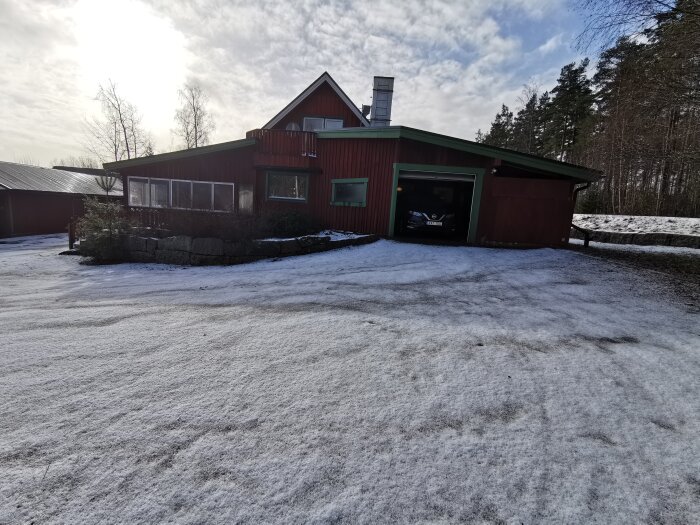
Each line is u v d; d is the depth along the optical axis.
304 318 4.32
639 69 10.48
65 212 21.16
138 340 3.65
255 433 2.18
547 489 1.79
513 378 2.88
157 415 2.36
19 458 1.96
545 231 10.45
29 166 22.83
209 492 1.75
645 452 2.06
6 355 3.28
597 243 12.60
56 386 2.72
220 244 8.69
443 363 3.12
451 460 1.98
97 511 1.64
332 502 1.70
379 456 2.00
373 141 11.09
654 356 3.30
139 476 1.84
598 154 24.09
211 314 4.55
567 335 3.81
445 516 1.64
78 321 4.32
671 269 7.38
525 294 5.51
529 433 2.22
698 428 2.29
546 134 33.66
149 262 9.20
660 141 12.56
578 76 31.27
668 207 19.20
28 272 8.02
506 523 1.61
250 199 12.18
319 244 9.42
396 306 4.84
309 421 2.31
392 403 2.52
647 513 1.66
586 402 2.55
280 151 11.79
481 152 10.13
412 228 11.84
